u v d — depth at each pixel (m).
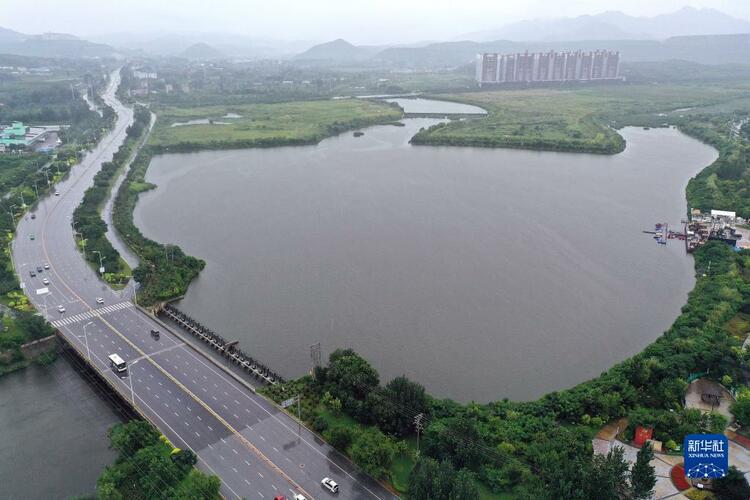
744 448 172.00
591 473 141.88
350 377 196.12
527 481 157.00
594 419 182.88
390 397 185.62
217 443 177.88
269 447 177.00
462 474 146.50
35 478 172.00
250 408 196.12
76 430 193.12
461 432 169.50
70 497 163.62
